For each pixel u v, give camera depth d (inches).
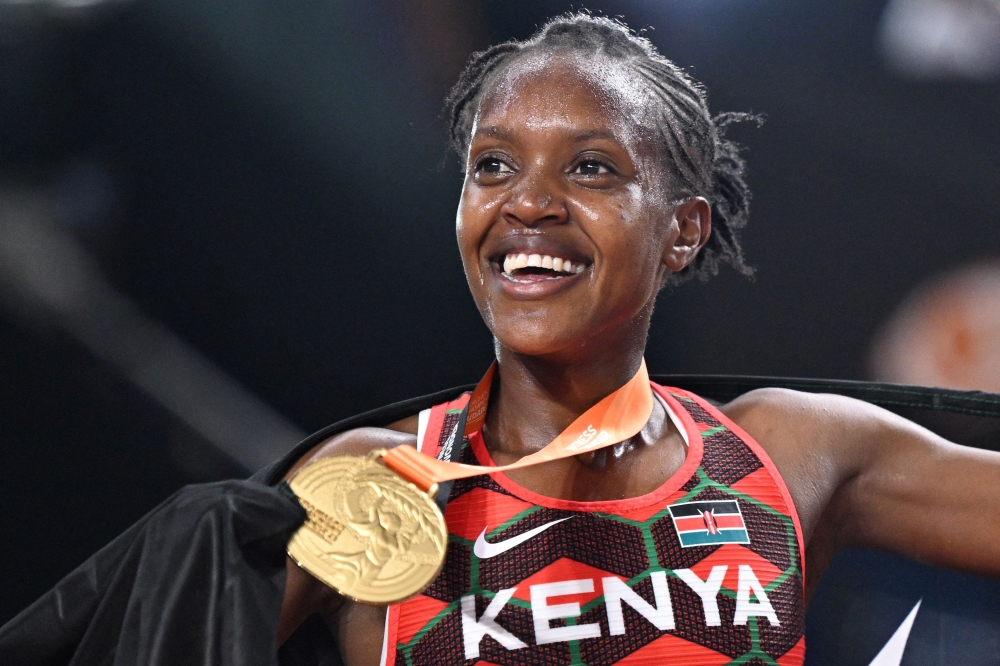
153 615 147.9
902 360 455.5
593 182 173.3
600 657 167.5
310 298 481.4
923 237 454.6
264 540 155.3
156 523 156.8
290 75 459.2
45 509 446.6
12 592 441.1
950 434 223.6
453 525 179.0
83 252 450.6
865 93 450.3
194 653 147.3
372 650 178.7
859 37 444.5
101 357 450.9
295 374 481.4
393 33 454.9
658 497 182.4
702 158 199.2
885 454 205.6
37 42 437.4
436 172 475.5
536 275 174.1
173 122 457.4
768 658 172.4
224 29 450.0
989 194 446.9
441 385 487.5
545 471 184.5
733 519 182.1
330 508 158.9
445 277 484.7
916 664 230.2
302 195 473.7
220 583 150.5
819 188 462.0
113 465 450.0
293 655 194.7
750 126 462.3
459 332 486.9
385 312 485.1
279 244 475.8
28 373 442.9
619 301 175.0
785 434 199.9
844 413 206.8
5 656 154.2
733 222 223.9
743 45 449.4
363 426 203.5
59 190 447.5
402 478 162.7
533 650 167.3
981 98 441.1
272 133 466.3
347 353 484.7
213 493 157.2
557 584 171.9
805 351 464.1
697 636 170.9
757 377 228.2
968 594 225.9
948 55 438.3
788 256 466.6
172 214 464.1
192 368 468.8
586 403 187.9
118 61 447.8
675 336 471.8
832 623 233.8
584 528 176.9
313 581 179.0
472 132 188.7
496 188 175.9
